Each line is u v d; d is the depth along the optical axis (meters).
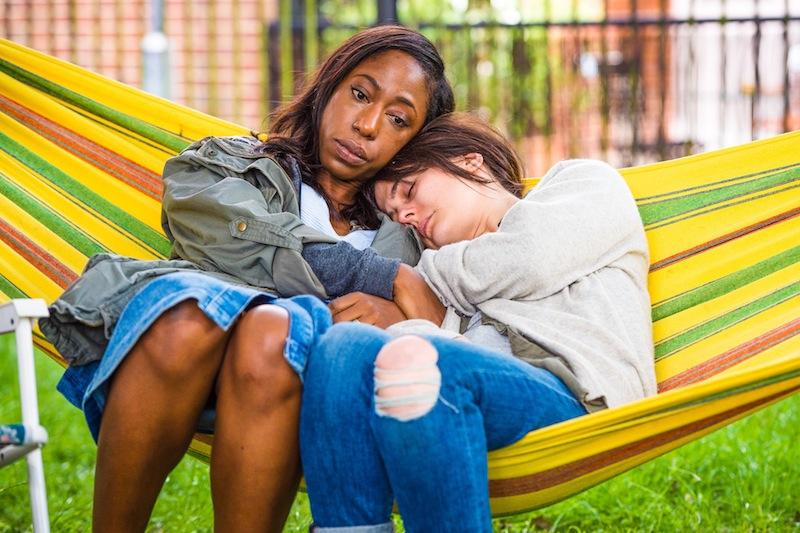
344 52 3.04
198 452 2.77
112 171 3.41
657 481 3.99
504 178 3.11
